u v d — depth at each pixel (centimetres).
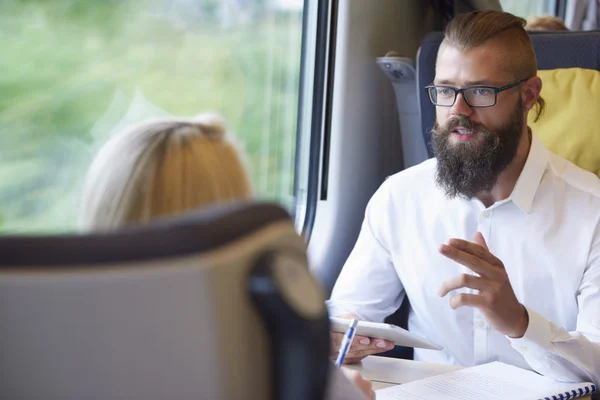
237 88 205
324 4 234
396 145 269
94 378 44
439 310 179
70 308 43
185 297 42
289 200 239
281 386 45
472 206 176
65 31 158
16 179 150
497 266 140
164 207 56
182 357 43
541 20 284
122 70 171
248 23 207
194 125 60
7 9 147
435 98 169
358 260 191
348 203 246
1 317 43
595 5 404
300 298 44
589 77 188
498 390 130
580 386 134
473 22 165
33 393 45
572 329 170
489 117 163
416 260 182
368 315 184
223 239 43
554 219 169
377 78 251
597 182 171
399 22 265
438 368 146
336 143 241
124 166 57
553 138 187
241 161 62
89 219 58
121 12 169
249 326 44
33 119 153
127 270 42
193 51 189
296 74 233
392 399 124
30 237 44
